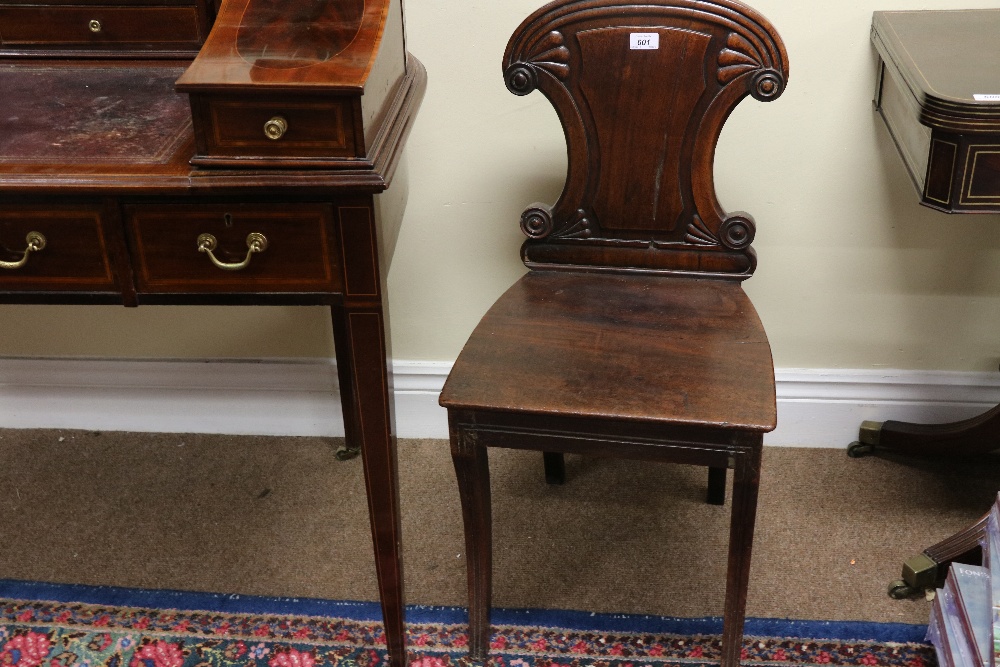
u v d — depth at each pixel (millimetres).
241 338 2201
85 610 1790
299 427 2287
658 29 1603
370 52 1332
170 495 2094
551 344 1550
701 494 2068
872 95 1880
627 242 1747
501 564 1886
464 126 1975
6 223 1324
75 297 1384
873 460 2162
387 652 1703
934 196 1428
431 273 2129
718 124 1645
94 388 2268
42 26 1612
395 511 1555
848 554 1895
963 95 1346
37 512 2043
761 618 1750
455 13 1876
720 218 1696
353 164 1281
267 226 1331
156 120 1431
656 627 1741
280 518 2025
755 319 1614
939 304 2061
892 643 1698
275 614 1784
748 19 1577
